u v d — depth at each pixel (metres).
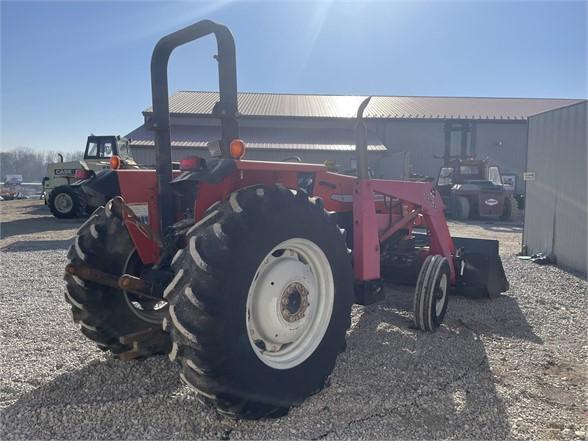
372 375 2.84
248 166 2.24
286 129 23.53
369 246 3.44
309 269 2.52
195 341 1.94
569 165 6.66
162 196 2.50
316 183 3.56
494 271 4.61
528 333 3.71
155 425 2.23
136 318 2.90
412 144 24.36
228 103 2.31
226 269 2.00
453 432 2.25
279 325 2.31
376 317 3.97
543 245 7.32
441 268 3.68
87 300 2.66
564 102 27.78
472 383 2.77
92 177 2.74
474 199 14.83
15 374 2.78
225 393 2.02
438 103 27.31
